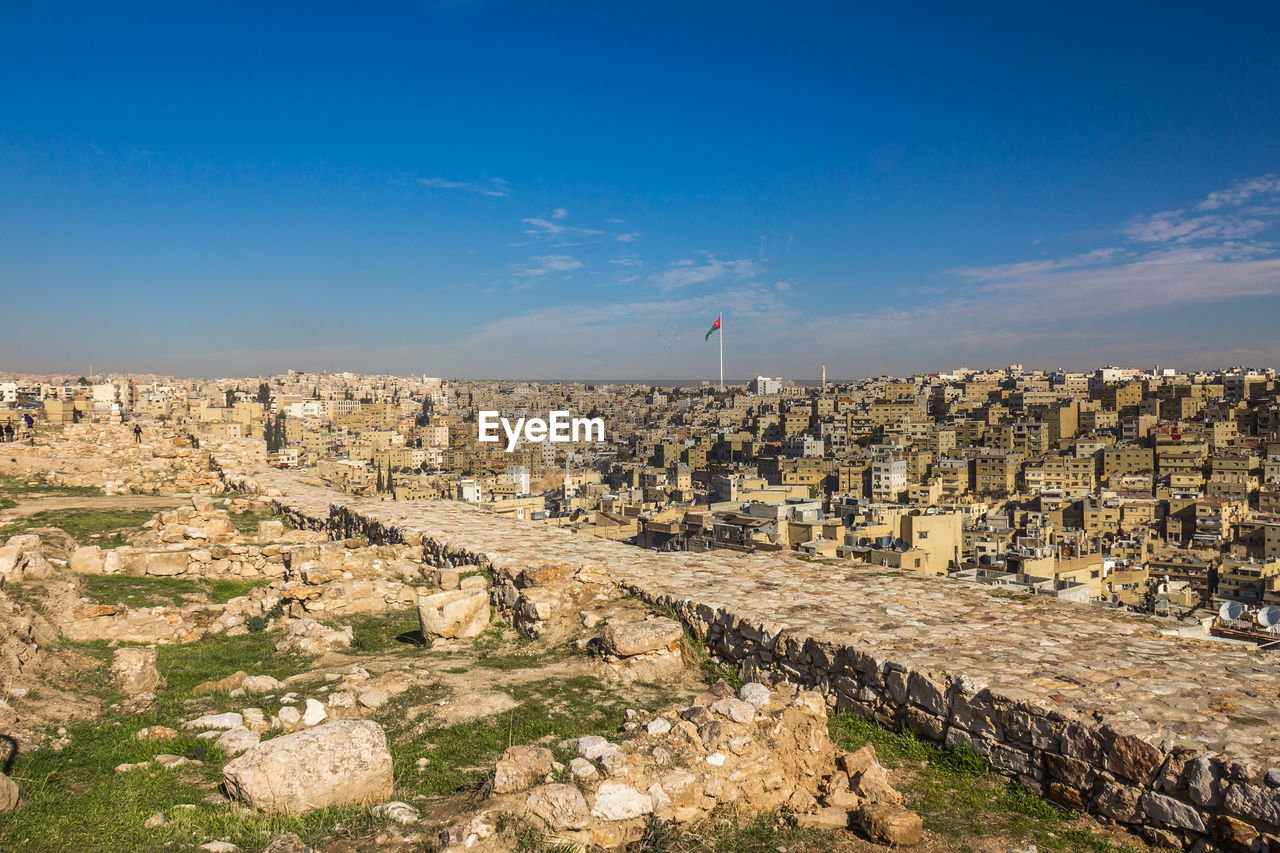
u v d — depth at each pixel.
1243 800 8.63
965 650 13.64
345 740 9.77
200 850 8.27
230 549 27.33
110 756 10.96
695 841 9.27
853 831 9.66
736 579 20.22
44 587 18.95
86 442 55.84
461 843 8.31
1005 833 9.70
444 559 25.73
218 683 15.02
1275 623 19.42
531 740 12.14
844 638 14.39
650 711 13.46
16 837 8.38
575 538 27.19
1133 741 9.71
